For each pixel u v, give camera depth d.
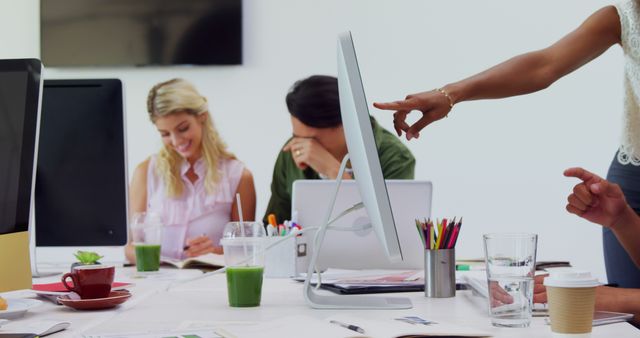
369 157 1.04
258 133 3.87
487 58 3.81
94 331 1.06
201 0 3.88
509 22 3.80
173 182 3.80
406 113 1.60
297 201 1.90
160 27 3.89
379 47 3.85
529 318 1.08
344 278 1.67
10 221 1.37
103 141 1.94
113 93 1.95
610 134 3.72
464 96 1.67
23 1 3.95
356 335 0.98
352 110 1.07
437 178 3.79
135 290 1.56
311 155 3.84
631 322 1.21
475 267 1.96
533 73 1.81
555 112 3.75
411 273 1.76
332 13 3.87
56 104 1.94
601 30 1.93
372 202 1.09
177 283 1.53
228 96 3.89
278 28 3.89
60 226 1.94
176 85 3.89
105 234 1.95
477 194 3.78
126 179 1.95
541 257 3.74
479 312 1.24
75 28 3.92
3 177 1.38
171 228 3.67
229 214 3.76
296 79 3.87
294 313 1.24
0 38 3.95
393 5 3.84
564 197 3.74
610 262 2.04
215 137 3.88
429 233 1.46
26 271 1.31
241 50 3.87
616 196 1.41
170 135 3.86
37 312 1.27
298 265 1.84
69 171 1.94
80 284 1.31
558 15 3.77
